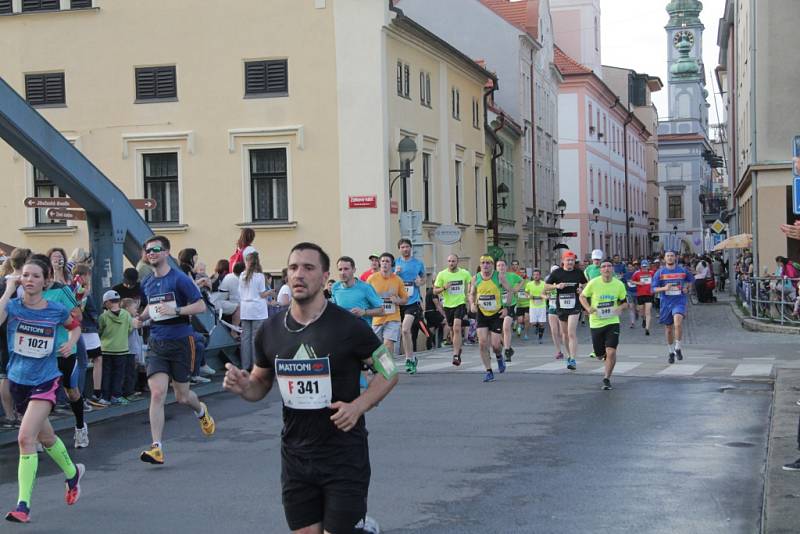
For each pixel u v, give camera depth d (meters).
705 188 101.62
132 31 27.34
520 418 11.55
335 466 4.83
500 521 6.96
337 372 4.87
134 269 13.75
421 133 29.73
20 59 27.92
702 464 8.75
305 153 26.53
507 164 43.56
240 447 10.18
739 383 14.47
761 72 32.59
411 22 27.23
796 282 26.25
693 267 58.78
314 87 26.45
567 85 61.88
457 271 18.03
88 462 9.57
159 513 7.44
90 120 27.58
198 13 27.02
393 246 26.66
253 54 26.73
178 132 27.14
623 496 7.60
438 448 9.74
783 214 32.38
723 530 6.60
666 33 105.00
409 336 17.05
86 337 12.48
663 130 104.19
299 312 4.96
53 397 7.72
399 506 7.45
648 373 16.11
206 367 16.30
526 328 28.28
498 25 45.53
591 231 63.47
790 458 8.60
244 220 26.88
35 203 14.30
